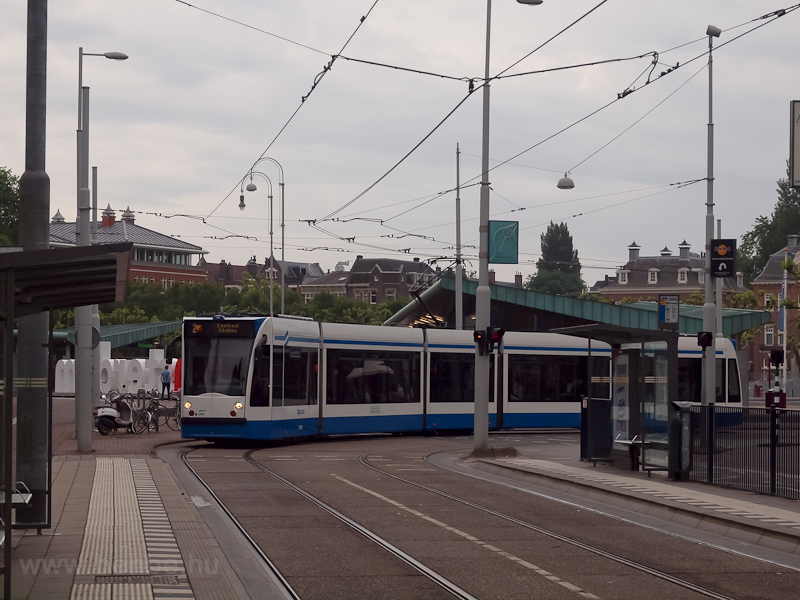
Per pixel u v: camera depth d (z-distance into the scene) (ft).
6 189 253.24
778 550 38.83
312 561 34.68
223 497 52.37
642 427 63.87
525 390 112.47
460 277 146.82
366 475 64.85
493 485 60.49
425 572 32.89
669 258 422.82
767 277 326.85
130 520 41.88
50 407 37.83
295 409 90.12
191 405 86.07
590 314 153.79
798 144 65.98
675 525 45.14
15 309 33.81
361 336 98.17
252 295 297.74
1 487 36.81
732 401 121.29
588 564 34.78
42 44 40.34
